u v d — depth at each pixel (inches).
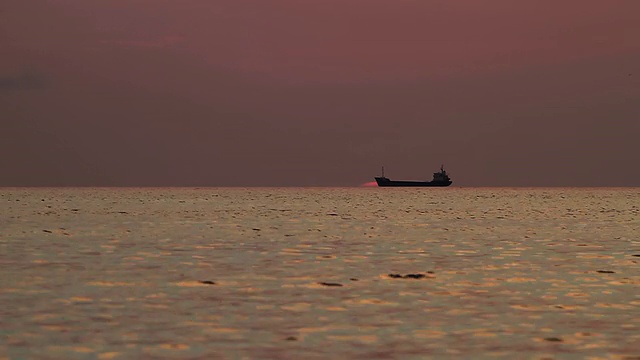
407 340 1839.3
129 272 3068.4
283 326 1989.4
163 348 1753.2
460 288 2650.1
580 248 4252.0
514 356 1696.6
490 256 3777.1
